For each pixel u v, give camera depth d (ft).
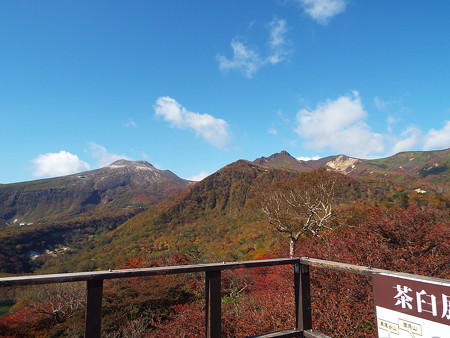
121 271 5.50
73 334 41.73
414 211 29.19
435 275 22.93
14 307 60.29
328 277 21.84
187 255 73.72
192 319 28.58
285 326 20.99
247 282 39.91
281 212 72.33
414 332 4.98
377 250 24.62
